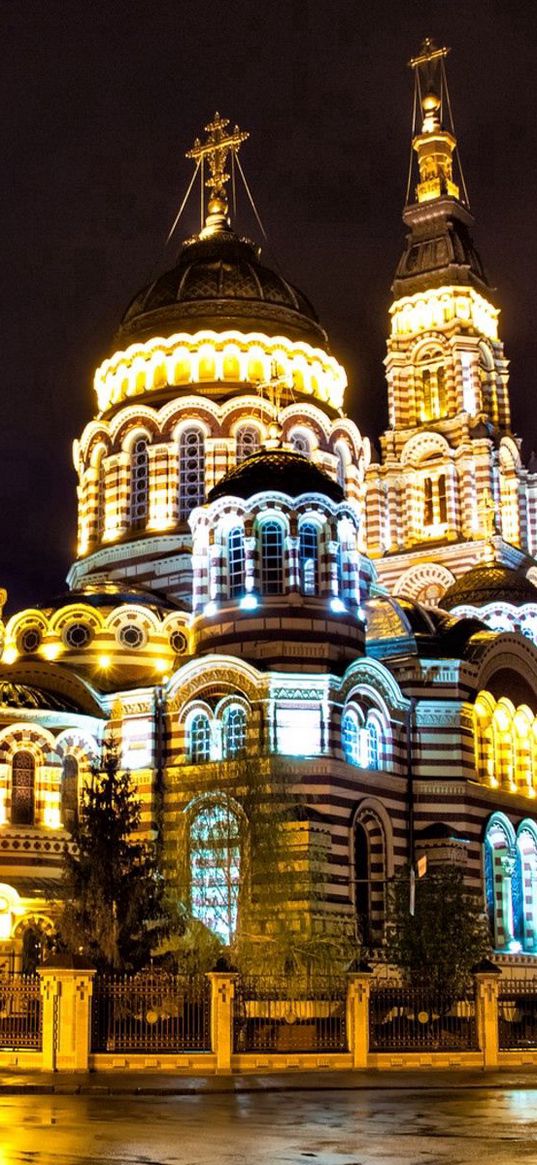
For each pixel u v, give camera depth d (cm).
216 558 7894
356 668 7712
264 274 10181
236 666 7544
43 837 7550
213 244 10350
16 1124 3297
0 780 7544
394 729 7962
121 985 5053
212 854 6825
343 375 10294
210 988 5112
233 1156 2836
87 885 5947
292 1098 4109
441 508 11525
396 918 6838
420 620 8525
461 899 6931
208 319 9769
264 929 6444
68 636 8644
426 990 5544
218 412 9394
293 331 9938
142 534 9381
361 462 10025
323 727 7431
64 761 7850
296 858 7069
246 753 6975
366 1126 3375
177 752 7725
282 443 8456
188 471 9425
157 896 6106
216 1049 5003
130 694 7925
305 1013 5672
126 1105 3828
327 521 7862
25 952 7169
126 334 10119
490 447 11331
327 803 7300
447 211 12212
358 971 5328
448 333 11800
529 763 8800
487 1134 3209
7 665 8269
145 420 9531
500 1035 5706
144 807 7669
